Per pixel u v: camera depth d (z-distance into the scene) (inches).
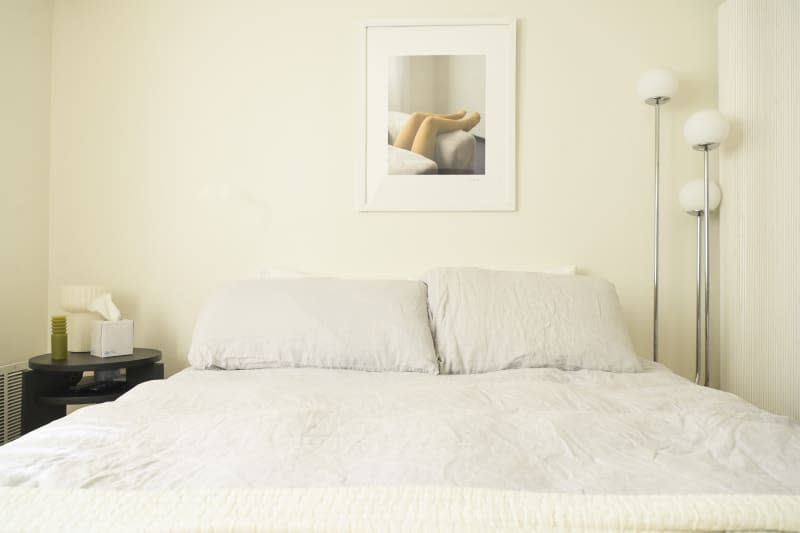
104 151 109.3
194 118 109.0
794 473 42.0
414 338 83.0
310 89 108.7
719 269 106.3
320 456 44.5
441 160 107.9
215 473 41.1
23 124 103.7
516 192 107.8
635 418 54.9
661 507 33.0
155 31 109.0
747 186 99.7
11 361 101.8
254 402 61.1
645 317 107.2
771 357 98.3
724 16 103.2
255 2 108.6
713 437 49.8
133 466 42.4
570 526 32.2
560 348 83.0
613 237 107.2
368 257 108.5
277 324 84.5
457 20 106.8
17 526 32.0
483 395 64.9
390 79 108.0
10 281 101.5
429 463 42.5
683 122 106.9
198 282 109.0
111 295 108.7
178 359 109.3
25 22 103.6
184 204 109.1
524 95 107.5
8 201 101.0
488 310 86.7
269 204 108.9
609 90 106.9
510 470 42.0
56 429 50.9
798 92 97.2
